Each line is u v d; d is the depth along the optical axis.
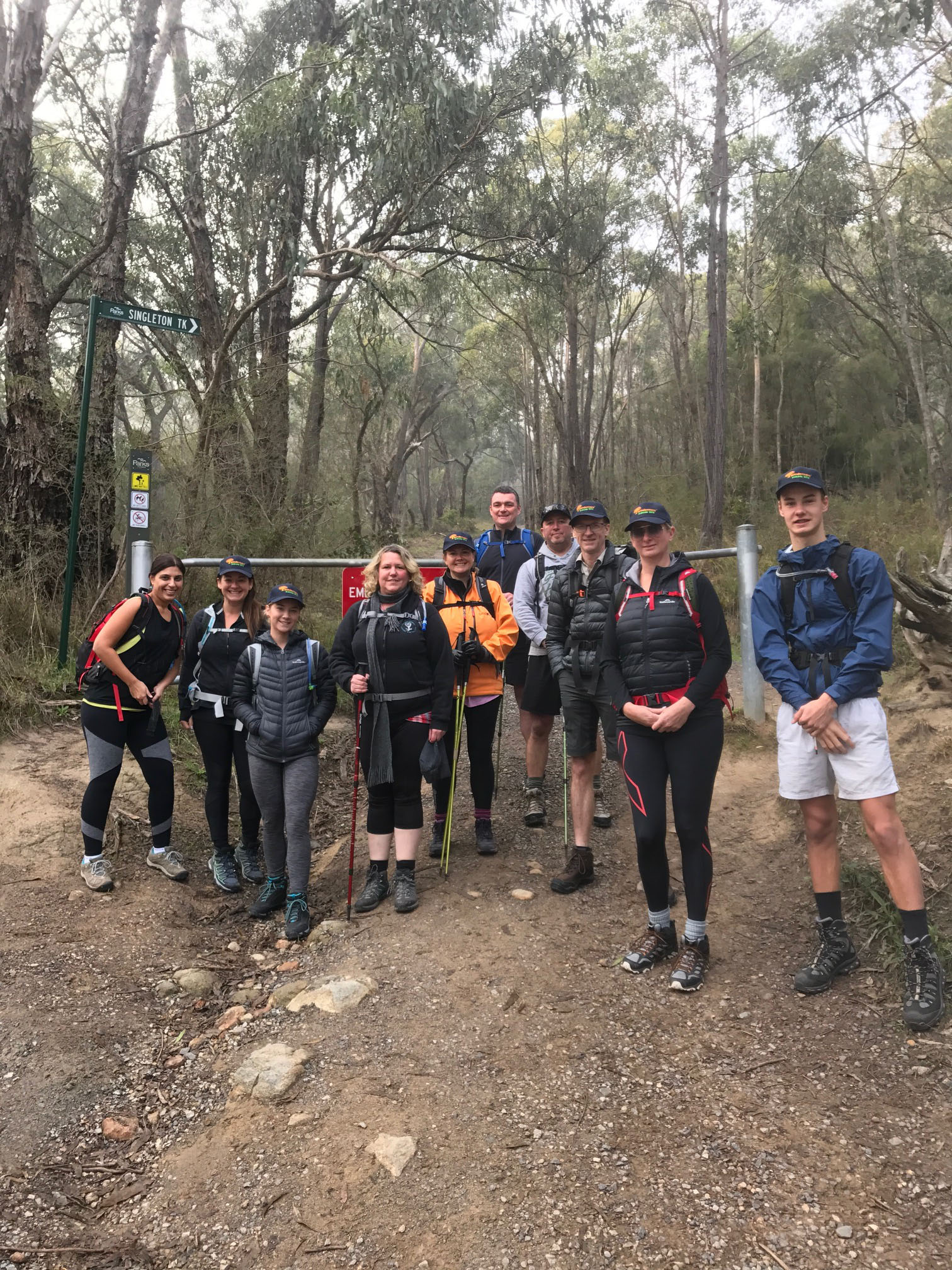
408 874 4.15
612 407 32.03
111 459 8.27
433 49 10.65
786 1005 3.24
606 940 3.81
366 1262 2.16
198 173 12.16
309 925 4.09
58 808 4.89
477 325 29.94
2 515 7.68
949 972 3.21
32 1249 2.27
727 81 18.52
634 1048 3.01
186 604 8.36
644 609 3.49
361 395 14.34
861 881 3.94
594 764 4.34
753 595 3.35
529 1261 2.13
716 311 17.98
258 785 4.21
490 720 4.71
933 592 5.58
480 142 12.22
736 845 4.81
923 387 16.48
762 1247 2.15
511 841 4.98
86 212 15.88
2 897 4.12
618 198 21.16
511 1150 2.51
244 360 10.89
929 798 4.56
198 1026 3.34
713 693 3.40
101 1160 2.62
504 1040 3.07
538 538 5.66
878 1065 2.84
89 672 4.30
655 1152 2.49
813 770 3.27
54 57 9.26
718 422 17.92
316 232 13.95
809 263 22.33
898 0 10.26
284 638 4.26
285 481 10.02
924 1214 2.22
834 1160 2.42
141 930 4.01
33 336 8.07
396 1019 3.21
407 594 4.17
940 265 19.44
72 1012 3.34
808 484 3.20
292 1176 2.46
